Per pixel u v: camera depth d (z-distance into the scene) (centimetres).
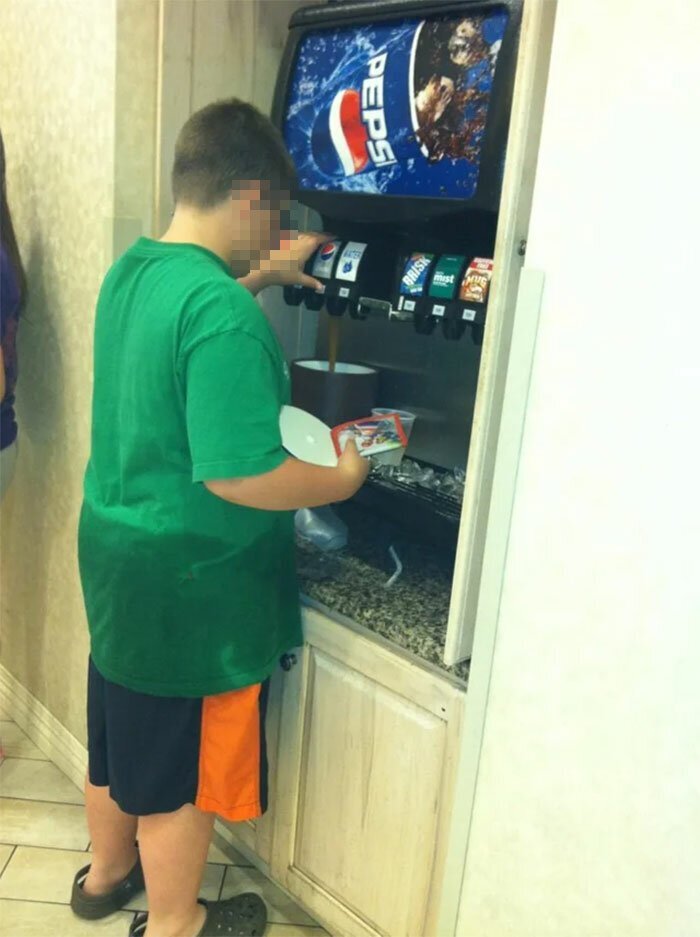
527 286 99
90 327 164
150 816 140
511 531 106
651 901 101
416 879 136
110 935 160
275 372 118
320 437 123
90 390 167
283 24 164
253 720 133
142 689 128
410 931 139
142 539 122
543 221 97
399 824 137
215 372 108
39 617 203
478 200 123
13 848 179
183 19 150
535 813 111
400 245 146
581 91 91
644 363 90
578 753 104
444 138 128
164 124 153
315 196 146
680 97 84
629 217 89
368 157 138
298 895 159
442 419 166
